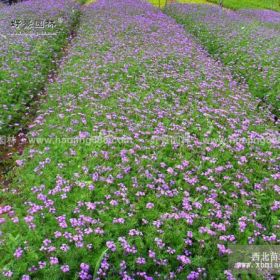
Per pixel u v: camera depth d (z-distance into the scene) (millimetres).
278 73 3059
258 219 1373
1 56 2990
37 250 1138
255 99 2635
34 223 1237
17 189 1502
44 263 1074
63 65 3072
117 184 1465
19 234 1193
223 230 1268
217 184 1517
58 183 1416
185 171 1603
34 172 1557
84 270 1071
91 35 3844
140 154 1700
